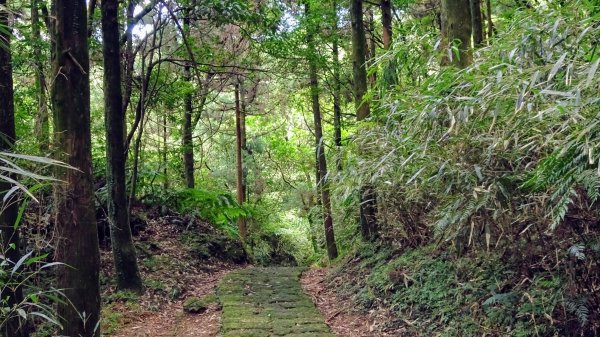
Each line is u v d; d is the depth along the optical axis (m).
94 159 8.10
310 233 14.59
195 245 8.52
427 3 9.01
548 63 2.21
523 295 3.25
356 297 5.42
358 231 7.89
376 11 10.47
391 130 3.51
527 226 2.83
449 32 4.11
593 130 1.69
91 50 6.41
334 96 9.85
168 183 10.68
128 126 9.95
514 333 3.21
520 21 2.64
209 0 5.62
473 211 2.66
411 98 3.08
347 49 9.67
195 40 7.37
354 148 4.09
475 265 4.08
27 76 6.34
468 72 2.56
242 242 10.01
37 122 4.71
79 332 3.50
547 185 2.29
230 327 4.70
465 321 3.72
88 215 3.57
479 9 6.21
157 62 6.48
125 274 6.00
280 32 7.70
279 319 4.98
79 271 3.52
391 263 5.50
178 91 8.36
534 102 2.09
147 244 7.82
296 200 14.60
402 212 5.16
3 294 3.32
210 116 12.90
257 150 14.41
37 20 5.32
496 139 2.38
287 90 11.14
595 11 1.97
